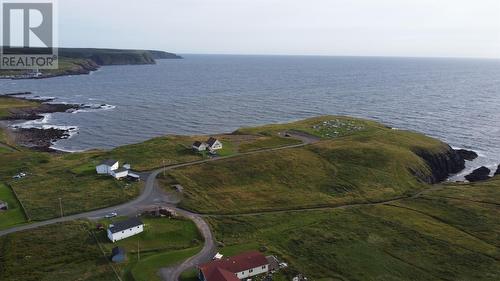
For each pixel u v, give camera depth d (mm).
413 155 134625
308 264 70625
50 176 108500
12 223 81500
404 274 68688
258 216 90250
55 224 80438
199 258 70438
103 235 76625
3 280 62062
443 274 68875
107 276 63844
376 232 83750
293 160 124875
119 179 105625
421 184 117562
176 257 70562
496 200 101312
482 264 72000
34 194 96062
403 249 76875
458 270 70125
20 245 72125
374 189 110188
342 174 117750
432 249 77125
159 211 86375
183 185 102688
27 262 67000
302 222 87938
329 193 106375
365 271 69250
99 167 109812
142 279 63219
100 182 103562
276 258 71562
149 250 72688
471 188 111938
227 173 112500
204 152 129000
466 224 88250
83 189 99000
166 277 64125
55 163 122062
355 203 101625
